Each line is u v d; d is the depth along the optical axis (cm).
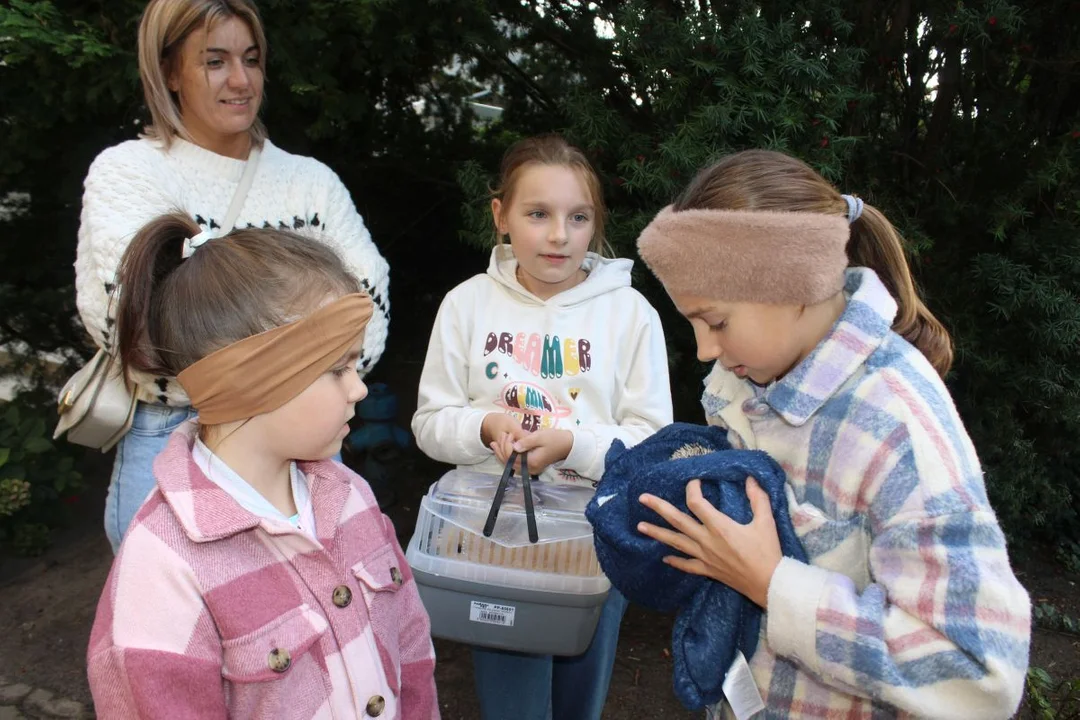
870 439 123
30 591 387
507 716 211
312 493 139
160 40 213
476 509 199
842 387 130
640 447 167
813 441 132
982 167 377
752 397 148
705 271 128
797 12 325
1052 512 425
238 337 122
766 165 136
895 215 349
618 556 150
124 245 195
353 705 128
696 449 162
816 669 121
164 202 209
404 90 514
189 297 124
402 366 602
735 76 313
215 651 117
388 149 530
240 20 217
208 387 121
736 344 132
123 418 201
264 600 122
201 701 114
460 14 380
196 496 120
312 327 121
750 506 133
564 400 218
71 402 199
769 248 124
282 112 396
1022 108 379
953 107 386
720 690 140
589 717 222
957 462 118
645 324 225
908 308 145
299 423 124
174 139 223
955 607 112
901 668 114
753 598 128
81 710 308
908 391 124
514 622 188
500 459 203
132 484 205
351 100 396
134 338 131
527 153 216
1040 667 344
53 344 466
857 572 127
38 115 374
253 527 123
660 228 133
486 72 463
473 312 230
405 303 602
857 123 345
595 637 214
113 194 203
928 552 115
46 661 335
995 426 382
